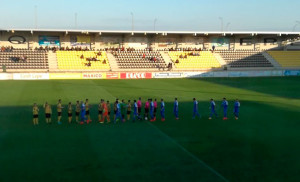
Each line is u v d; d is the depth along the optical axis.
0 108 27.39
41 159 14.94
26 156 15.34
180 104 30.73
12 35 63.41
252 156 15.69
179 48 72.44
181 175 13.24
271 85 48.25
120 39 69.44
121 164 14.39
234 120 24.00
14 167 13.92
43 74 53.94
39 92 37.53
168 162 14.70
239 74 63.72
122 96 35.19
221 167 14.20
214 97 35.62
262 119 24.30
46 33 64.94
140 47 70.81
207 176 13.18
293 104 31.27
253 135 19.59
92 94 36.44
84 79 55.06
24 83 47.09
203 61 68.50
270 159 15.29
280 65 69.44
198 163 14.63
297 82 52.62
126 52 67.06
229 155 15.78
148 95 36.31
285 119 24.38
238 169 13.99
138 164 14.41
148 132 20.09
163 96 35.75
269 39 76.12
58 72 55.75
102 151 16.17
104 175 13.15
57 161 14.69
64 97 33.94
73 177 12.91
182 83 50.31
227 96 36.53
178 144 17.52
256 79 57.56
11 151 16.05
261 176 13.28
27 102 30.53
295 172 13.73
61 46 66.19
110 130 20.50
